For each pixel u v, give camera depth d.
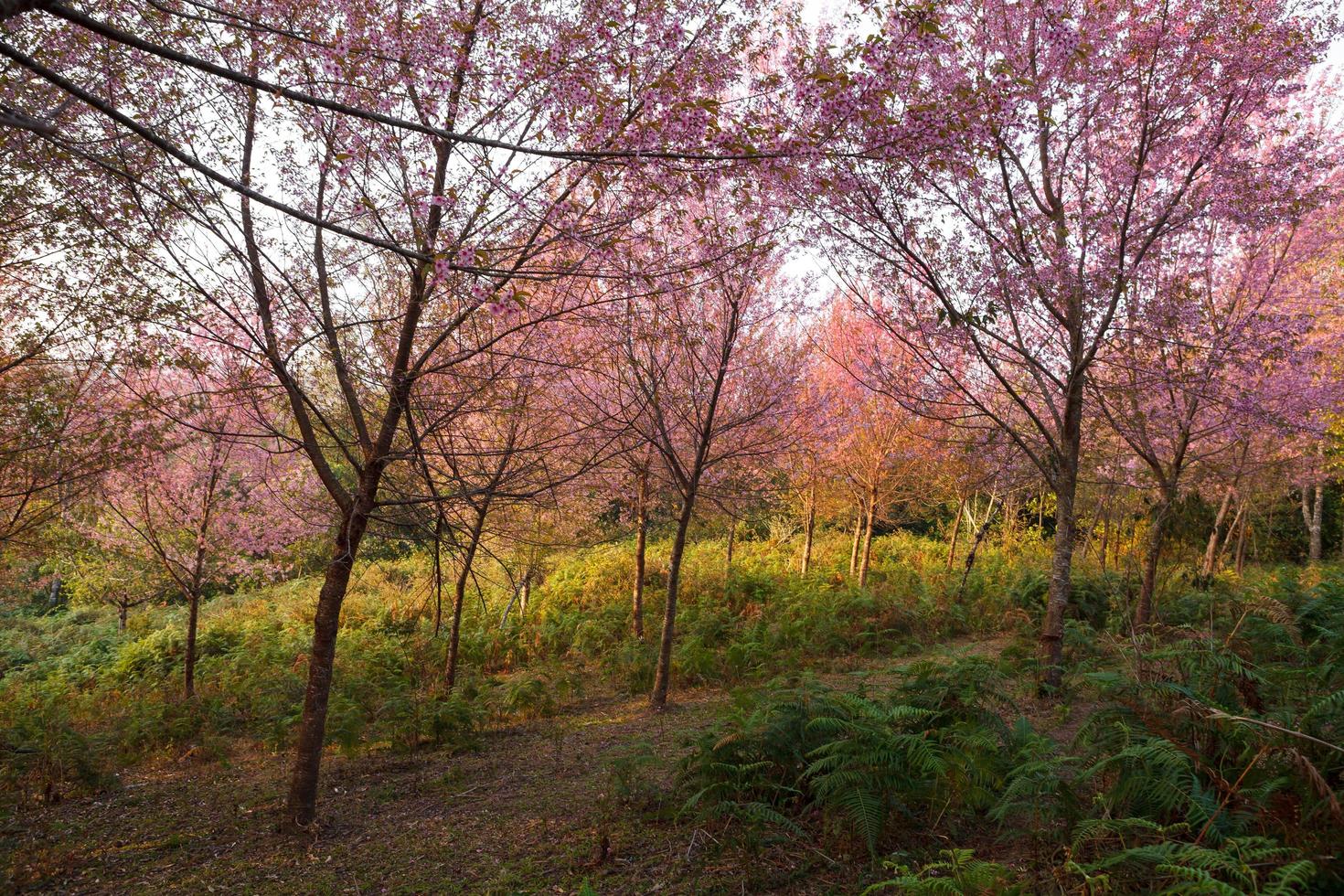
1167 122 7.47
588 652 12.31
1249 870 2.98
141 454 7.67
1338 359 11.66
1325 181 10.03
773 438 10.05
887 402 14.71
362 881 4.72
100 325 6.42
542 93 4.12
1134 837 3.86
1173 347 8.38
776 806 4.96
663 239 6.82
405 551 20.16
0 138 4.98
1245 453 11.48
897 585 15.59
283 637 14.26
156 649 13.94
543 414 8.55
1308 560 20.53
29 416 6.69
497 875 4.59
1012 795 4.17
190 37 4.76
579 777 6.48
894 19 4.07
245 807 6.36
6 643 17.53
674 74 4.29
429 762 7.48
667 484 10.46
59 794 6.74
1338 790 3.68
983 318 7.70
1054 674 7.70
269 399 6.34
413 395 6.33
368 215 5.07
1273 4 7.11
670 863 4.48
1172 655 5.05
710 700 9.13
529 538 11.76
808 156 3.88
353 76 4.09
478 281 3.89
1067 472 8.12
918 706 5.39
